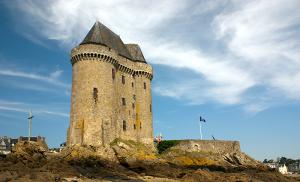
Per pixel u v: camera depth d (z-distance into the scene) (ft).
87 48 189.16
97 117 183.32
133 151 188.75
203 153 226.79
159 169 177.68
